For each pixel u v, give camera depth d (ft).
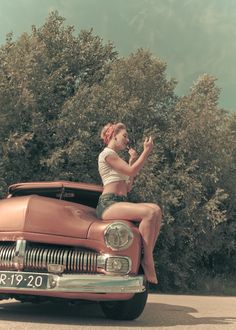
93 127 45.42
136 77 47.09
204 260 58.08
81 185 19.72
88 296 15.37
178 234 46.55
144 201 43.88
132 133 46.93
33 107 42.73
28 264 15.47
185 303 28.32
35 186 19.98
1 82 42.19
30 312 18.99
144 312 20.49
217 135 49.24
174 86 49.62
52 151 43.06
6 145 40.81
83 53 52.13
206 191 50.06
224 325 17.06
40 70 44.70
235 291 47.78
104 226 15.81
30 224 15.88
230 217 54.03
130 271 15.65
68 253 15.56
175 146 48.21
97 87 45.62
